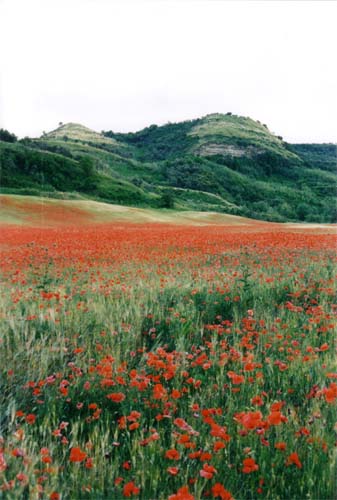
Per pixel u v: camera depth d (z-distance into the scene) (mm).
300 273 6945
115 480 2268
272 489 2250
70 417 3096
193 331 4523
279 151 189875
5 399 3127
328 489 2240
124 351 3979
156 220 50438
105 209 51156
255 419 2465
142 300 5266
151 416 2996
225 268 7895
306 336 4223
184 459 2447
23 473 2240
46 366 3510
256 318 4871
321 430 2648
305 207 100875
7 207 40438
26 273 8125
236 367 3623
